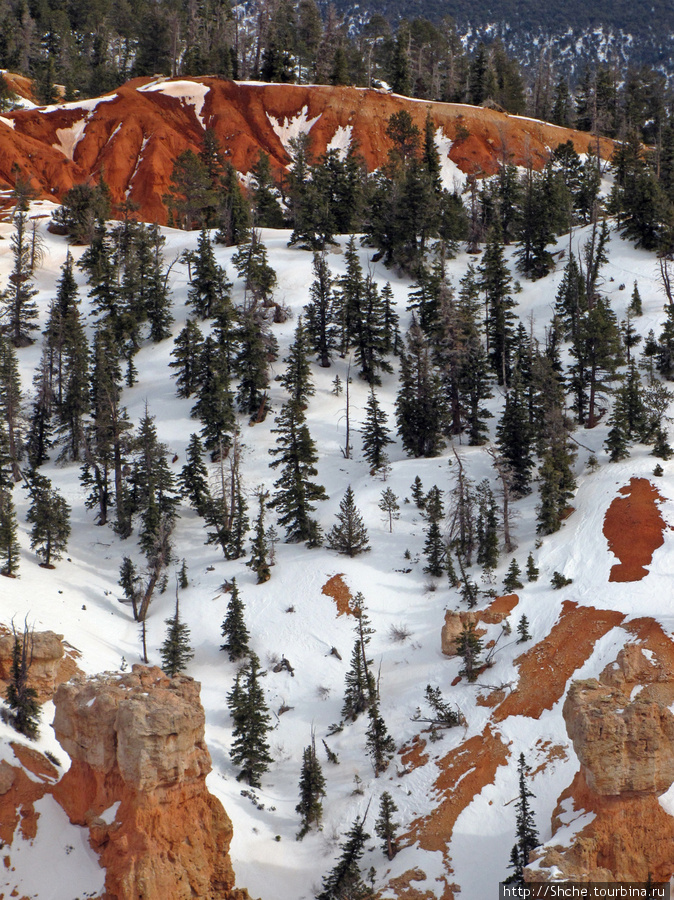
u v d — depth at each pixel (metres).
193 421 99.56
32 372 112.75
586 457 84.31
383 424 97.50
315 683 65.88
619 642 59.53
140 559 81.75
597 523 72.25
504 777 53.34
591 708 44.81
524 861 45.94
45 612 68.38
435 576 73.31
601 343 89.31
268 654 68.75
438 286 111.94
